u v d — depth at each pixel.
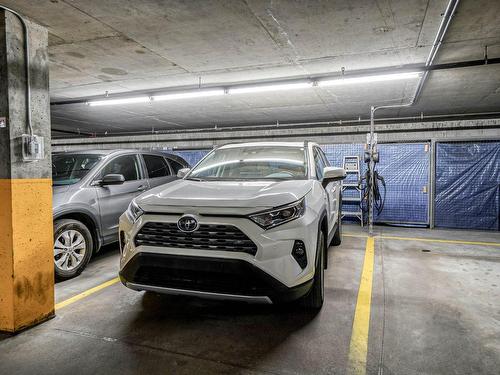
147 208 2.74
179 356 2.39
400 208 8.52
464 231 7.75
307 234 2.67
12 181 2.70
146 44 4.56
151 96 7.15
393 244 6.12
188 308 3.22
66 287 3.83
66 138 15.17
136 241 2.70
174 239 2.59
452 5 3.37
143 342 2.59
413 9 3.53
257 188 2.97
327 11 3.61
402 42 4.40
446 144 8.28
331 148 8.99
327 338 2.64
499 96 7.28
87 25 3.98
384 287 3.80
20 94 2.77
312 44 4.51
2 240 2.72
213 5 3.51
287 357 2.38
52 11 3.63
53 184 4.58
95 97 7.74
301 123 11.18
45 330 2.79
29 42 2.85
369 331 2.76
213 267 2.45
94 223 4.58
